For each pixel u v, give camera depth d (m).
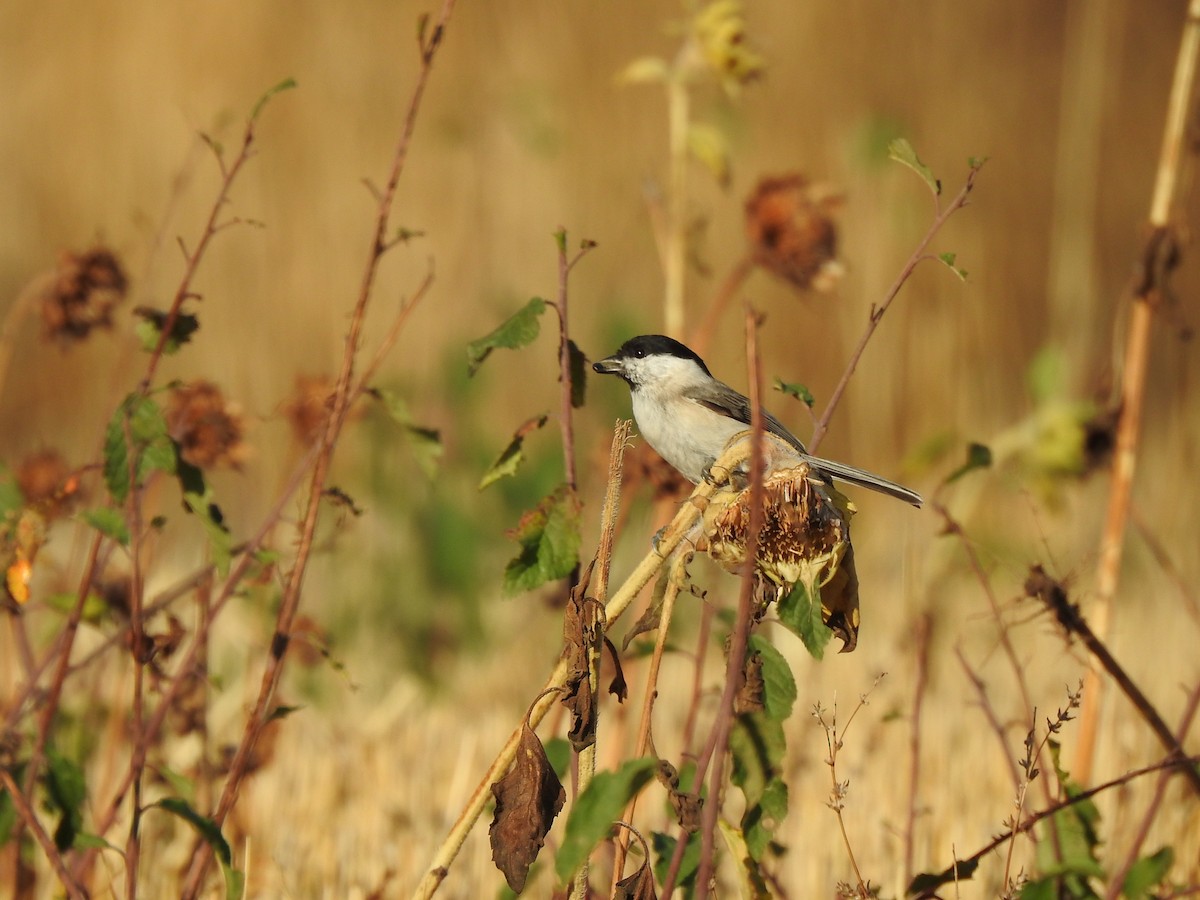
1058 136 22.53
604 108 20.00
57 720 7.80
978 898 7.23
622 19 20.64
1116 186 24.23
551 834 7.38
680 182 8.87
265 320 17.72
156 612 6.47
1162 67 25.23
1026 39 23.20
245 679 8.69
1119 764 8.24
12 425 17.55
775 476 5.05
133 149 19.70
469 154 19.11
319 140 19.45
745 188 19.03
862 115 20.95
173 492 14.38
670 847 5.45
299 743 9.42
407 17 20.56
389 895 7.47
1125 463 7.72
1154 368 19.78
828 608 5.29
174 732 7.19
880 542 13.61
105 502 7.94
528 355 17.16
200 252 6.24
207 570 6.92
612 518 5.06
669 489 8.19
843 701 9.88
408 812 8.30
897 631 10.84
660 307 18.09
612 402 15.54
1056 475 8.83
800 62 21.16
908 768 8.71
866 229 17.03
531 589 5.29
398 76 20.06
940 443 9.12
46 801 6.24
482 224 18.84
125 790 6.09
